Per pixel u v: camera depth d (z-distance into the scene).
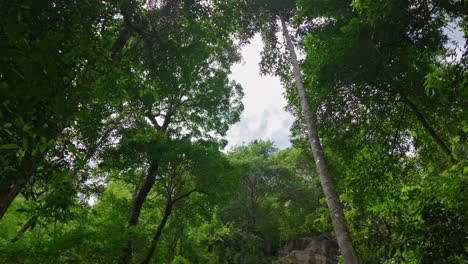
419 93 7.21
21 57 1.74
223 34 11.44
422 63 7.23
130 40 10.18
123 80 4.48
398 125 8.42
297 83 8.84
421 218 4.26
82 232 9.04
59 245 8.34
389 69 6.84
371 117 8.49
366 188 9.01
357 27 6.39
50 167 2.79
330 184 6.13
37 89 1.81
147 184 13.87
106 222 10.27
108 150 11.34
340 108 8.28
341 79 7.27
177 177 14.57
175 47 9.69
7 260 7.56
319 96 8.37
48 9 2.71
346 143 8.91
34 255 8.04
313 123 7.59
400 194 8.18
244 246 30.80
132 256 11.29
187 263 16.59
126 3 6.86
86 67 2.97
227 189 14.40
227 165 15.09
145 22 8.68
